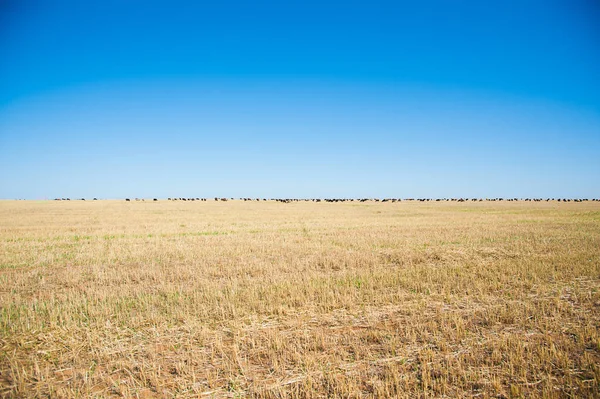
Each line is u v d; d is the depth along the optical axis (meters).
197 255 15.09
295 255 15.04
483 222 30.52
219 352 6.18
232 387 5.12
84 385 5.25
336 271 12.25
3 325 7.40
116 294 9.41
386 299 8.93
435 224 28.75
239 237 20.78
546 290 9.57
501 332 6.88
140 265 13.45
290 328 7.21
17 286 10.48
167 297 9.11
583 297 8.97
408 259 14.06
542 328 7.01
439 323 7.37
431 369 5.52
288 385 5.16
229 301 8.67
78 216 40.19
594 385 5.02
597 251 15.19
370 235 21.50
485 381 5.16
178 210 54.41
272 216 40.28
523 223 29.34
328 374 5.38
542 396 4.80
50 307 8.29
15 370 5.69
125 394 4.97
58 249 16.86
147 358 6.03
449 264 13.12
